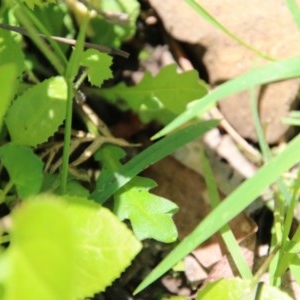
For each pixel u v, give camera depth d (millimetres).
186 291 380
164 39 410
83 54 361
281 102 397
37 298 161
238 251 349
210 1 402
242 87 327
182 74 380
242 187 311
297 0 395
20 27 352
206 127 354
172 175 389
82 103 384
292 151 315
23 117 340
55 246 158
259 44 400
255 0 403
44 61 393
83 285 301
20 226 159
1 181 360
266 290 335
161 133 324
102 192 350
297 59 328
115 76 403
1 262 204
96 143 376
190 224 384
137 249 303
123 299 375
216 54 401
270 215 388
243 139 398
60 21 392
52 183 358
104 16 393
